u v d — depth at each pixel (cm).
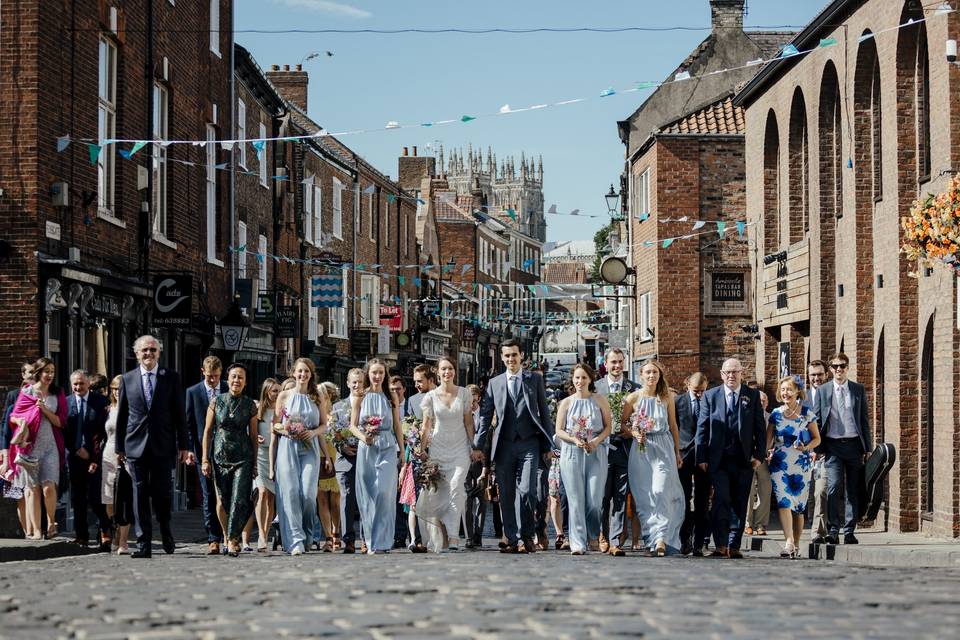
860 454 1842
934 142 2083
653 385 1600
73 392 1750
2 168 2045
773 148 3266
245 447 1602
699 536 1678
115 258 2428
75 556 1630
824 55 2678
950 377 1994
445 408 1645
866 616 822
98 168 2352
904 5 2194
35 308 2034
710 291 3847
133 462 1552
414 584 1023
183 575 1173
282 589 999
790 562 1504
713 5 4681
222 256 3359
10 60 2048
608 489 1688
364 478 1633
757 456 1616
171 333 2855
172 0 2834
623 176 5131
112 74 2444
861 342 2489
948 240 1658
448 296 7862
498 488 1611
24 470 1742
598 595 938
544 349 10400
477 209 9788
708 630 752
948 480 2000
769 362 3269
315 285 4547
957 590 1001
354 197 5341
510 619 803
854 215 2498
